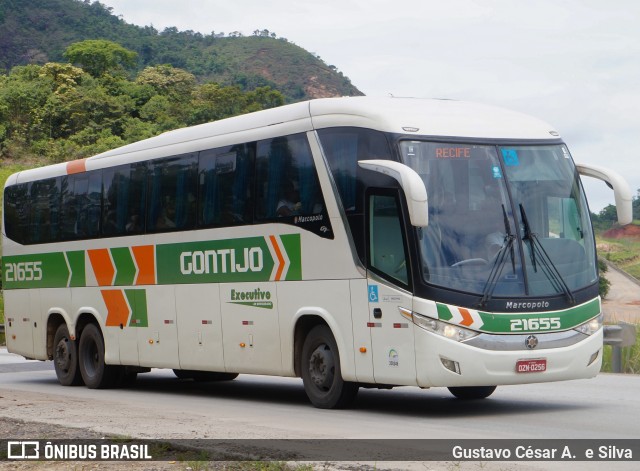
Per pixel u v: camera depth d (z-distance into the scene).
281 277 16.11
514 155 14.77
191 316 18.28
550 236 14.61
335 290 15.08
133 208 20.02
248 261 16.84
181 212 18.58
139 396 19.23
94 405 16.31
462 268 13.95
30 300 23.44
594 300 14.72
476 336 13.80
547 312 14.20
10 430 12.87
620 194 15.11
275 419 14.09
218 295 17.58
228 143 17.44
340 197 14.97
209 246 17.78
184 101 145.50
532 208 14.58
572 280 14.54
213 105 143.88
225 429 12.48
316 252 15.41
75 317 21.81
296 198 15.80
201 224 17.98
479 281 13.95
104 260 20.88
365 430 12.65
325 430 12.61
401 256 14.03
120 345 20.39
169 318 18.89
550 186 14.88
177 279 18.66
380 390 18.75
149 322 19.48
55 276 22.53
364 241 14.57
